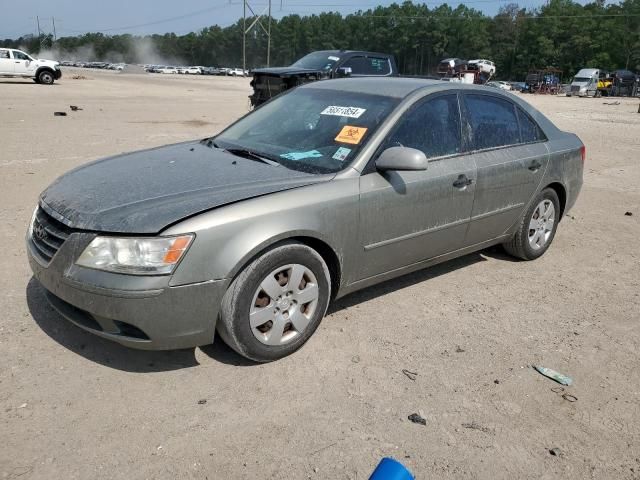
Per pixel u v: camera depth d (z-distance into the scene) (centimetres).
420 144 407
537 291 479
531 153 498
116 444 270
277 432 285
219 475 255
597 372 358
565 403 324
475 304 445
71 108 1691
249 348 326
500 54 10819
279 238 320
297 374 334
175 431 281
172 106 2031
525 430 299
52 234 314
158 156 407
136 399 303
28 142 1054
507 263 541
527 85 6412
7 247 499
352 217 359
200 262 297
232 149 414
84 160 900
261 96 1323
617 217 736
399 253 404
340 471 262
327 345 367
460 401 319
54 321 375
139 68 9112
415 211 399
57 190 350
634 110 3136
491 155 459
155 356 343
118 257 289
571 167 550
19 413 286
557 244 612
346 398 315
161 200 315
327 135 400
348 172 364
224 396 310
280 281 333
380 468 163
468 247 470
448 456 276
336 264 365
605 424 308
